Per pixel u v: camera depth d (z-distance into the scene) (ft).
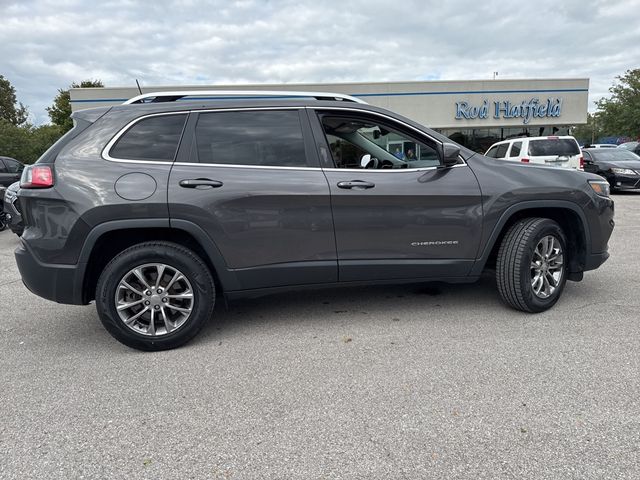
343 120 12.08
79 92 70.74
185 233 11.24
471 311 13.25
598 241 13.35
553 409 8.18
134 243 11.29
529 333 11.51
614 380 9.12
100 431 7.89
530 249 12.34
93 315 14.14
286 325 12.64
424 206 11.94
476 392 8.82
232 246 11.10
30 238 10.64
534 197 12.47
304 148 11.68
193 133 11.23
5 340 12.19
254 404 8.63
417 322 12.51
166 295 10.98
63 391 9.30
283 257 11.48
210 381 9.57
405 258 12.09
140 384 9.51
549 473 6.61
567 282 15.94
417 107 78.43
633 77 116.67
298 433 7.70
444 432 7.61
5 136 88.12
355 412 8.27
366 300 14.53
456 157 11.70
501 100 81.10
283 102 11.80
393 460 6.97
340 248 11.71
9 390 9.39
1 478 6.73
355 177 11.66
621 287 15.19
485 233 12.35
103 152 10.79
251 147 11.44
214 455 7.20
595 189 13.24
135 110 11.20
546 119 83.30
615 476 6.51
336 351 10.84
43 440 7.66
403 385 9.16
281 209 11.25
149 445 7.48
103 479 6.71
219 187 10.89
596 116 122.83
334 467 6.85
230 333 12.19
